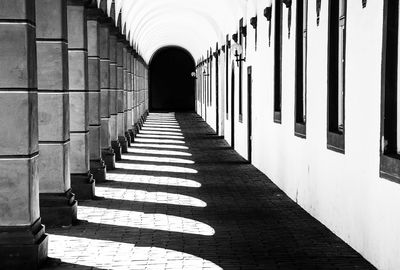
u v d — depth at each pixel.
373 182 8.01
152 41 44.66
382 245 7.66
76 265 7.93
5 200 7.80
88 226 10.33
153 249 8.76
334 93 10.09
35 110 8.09
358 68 8.67
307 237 9.59
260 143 17.56
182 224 10.51
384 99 7.60
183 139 28.17
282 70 14.11
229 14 24.19
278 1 14.81
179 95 54.41
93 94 15.21
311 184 11.33
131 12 25.06
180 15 32.91
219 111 29.89
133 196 13.38
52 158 10.36
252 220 10.89
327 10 10.20
